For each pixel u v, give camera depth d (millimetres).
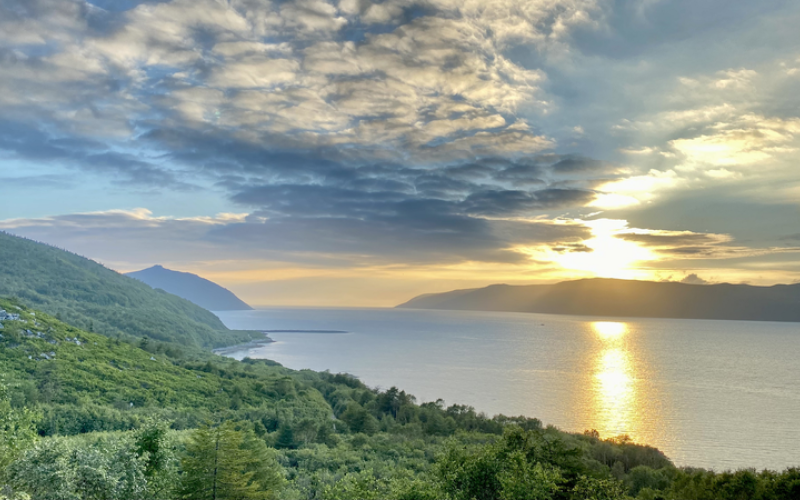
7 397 49188
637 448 138125
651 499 67500
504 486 38438
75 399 137500
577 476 45688
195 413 144750
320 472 88688
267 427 143875
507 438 51469
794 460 171375
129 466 37250
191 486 49000
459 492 40344
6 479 32156
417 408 186000
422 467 97875
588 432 166875
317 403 189000
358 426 154000
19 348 165000
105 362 180125
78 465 34188
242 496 52062
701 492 63875
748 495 60438
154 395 159000
